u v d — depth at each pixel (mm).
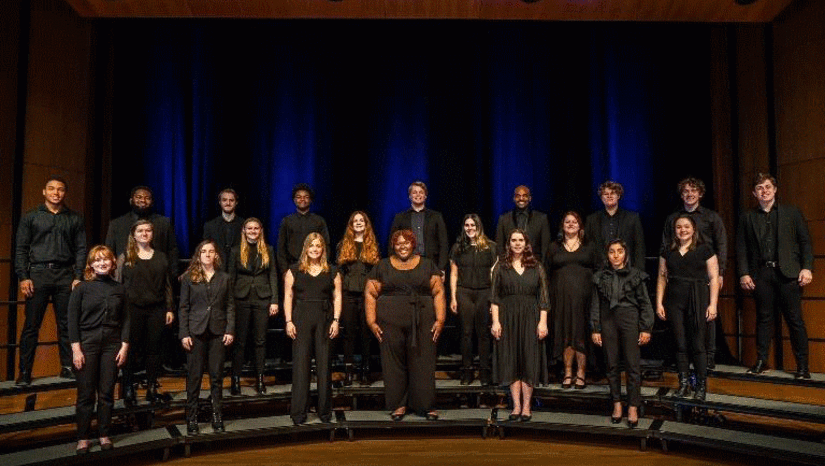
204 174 6441
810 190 5629
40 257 4469
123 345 3971
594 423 4488
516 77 6582
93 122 6344
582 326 4844
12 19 5676
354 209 6477
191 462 4129
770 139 5980
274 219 6461
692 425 4387
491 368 5055
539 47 6586
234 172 6461
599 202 6477
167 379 5762
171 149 6449
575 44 6570
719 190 6379
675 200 6430
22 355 4402
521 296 4590
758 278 4648
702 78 6465
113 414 4211
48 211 4535
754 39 6215
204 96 6488
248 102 6512
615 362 4453
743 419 4773
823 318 5559
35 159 5777
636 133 6504
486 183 6516
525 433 4758
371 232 5133
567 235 4934
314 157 6520
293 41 6582
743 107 6309
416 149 6520
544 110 6555
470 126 6527
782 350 5742
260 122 6512
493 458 4164
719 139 6418
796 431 4461
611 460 4113
